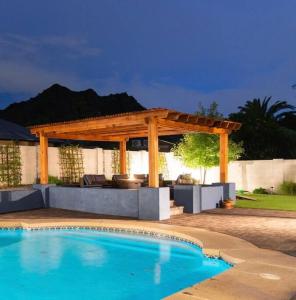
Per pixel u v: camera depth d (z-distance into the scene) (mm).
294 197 19578
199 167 21625
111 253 9547
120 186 16250
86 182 16984
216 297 5090
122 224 11453
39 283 7383
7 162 18641
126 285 7156
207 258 8078
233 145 21859
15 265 8586
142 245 10234
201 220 12375
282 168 22172
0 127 23016
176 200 14625
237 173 23641
